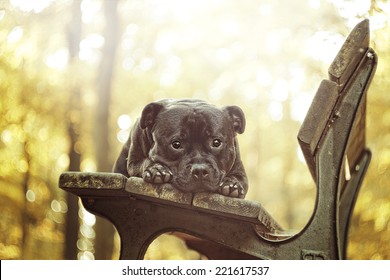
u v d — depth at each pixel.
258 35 12.97
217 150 3.75
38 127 12.28
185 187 3.56
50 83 11.81
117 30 11.39
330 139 3.96
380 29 9.71
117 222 3.75
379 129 10.61
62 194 13.72
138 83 13.07
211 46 13.27
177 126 3.73
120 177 3.60
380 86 10.30
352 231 10.59
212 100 14.23
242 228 3.71
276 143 16.17
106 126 11.27
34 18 11.21
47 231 13.97
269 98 14.38
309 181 16.20
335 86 3.81
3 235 13.11
